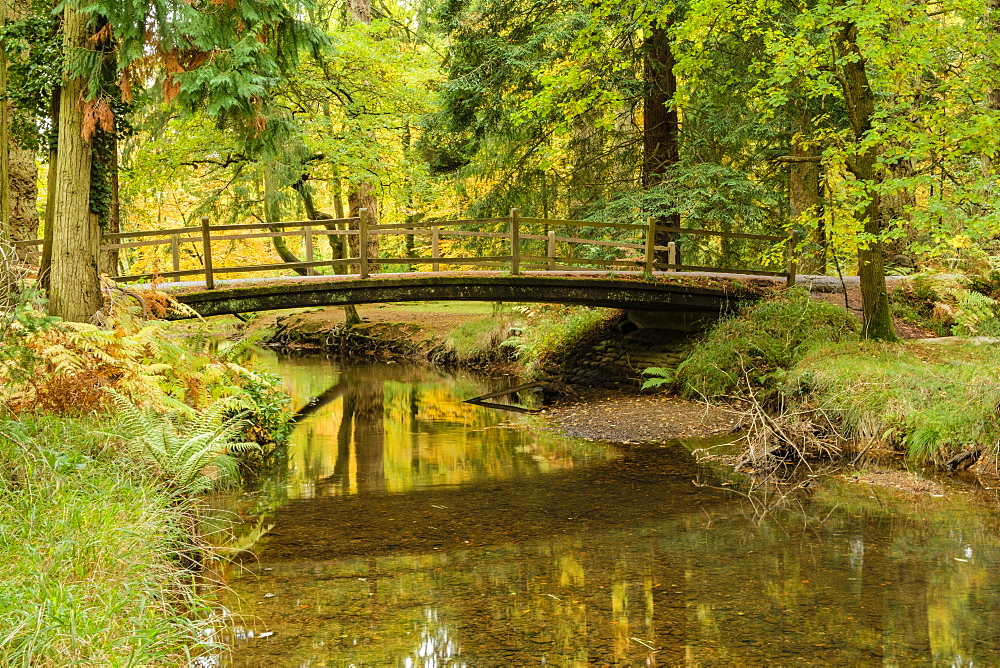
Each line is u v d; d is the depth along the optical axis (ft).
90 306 29.35
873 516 24.40
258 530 23.59
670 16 51.19
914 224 34.83
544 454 33.76
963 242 50.06
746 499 26.68
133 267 88.74
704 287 45.98
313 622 16.97
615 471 30.63
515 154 61.77
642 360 48.62
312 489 28.40
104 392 25.14
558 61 56.39
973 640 15.96
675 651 15.60
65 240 28.84
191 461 23.80
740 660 15.21
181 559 20.03
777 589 18.78
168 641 14.12
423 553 21.58
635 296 45.29
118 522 17.13
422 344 71.72
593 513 25.31
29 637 11.93
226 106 28.96
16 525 15.80
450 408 46.16
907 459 30.55
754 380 40.68
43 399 23.84
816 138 42.91
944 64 37.68
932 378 32.78
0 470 18.07
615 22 51.83
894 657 15.26
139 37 27.37
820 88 37.04
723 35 50.19
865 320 40.81
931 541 22.00
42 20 29.27
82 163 28.89
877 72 37.78
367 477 30.12
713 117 54.24
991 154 34.88
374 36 72.95
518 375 57.98
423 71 70.33
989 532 22.63
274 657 15.31
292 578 19.62
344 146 65.00
